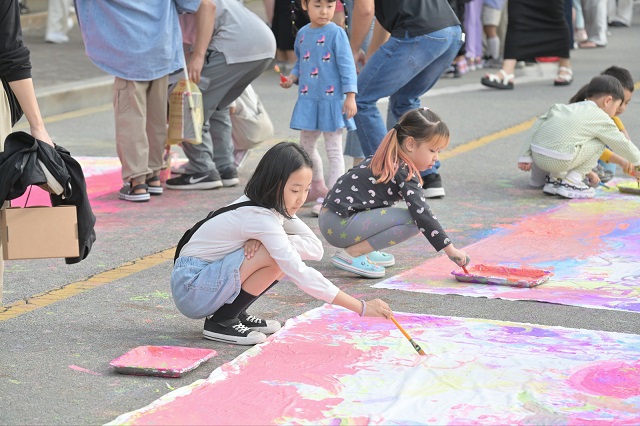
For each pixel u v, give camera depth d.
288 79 8.92
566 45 16.59
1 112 5.42
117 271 7.09
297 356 5.34
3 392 4.92
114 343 5.63
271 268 5.53
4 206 5.40
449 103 15.11
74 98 14.92
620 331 5.80
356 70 9.34
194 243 5.65
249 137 10.38
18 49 5.40
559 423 4.54
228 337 5.63
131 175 9.10
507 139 12.41
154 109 9.19
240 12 9.55
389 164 6.65
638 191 9.42
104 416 4.66
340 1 9.73
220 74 9.52
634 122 13.12
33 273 7.02
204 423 4.52
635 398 4.83
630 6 26.17
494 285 6.72
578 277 6.88
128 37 8.80
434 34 8.80
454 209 8.92
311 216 8.72
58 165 5.27
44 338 5.70
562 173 9.31
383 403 4.76
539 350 5.45
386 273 7.09
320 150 11.82
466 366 5.21
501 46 19.48
